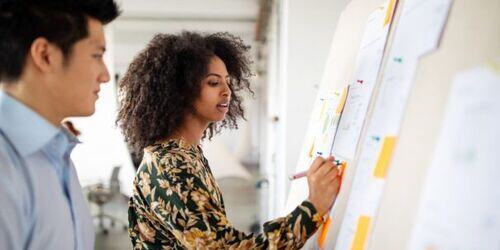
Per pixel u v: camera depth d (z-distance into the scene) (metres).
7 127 0.67
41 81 0.68
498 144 0.40
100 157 4.08
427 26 0.60
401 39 0.70
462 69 0.49
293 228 0.80
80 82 0.71
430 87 0.55
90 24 0.71
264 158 5.50
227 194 4.76
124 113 1.05
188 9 4.64
